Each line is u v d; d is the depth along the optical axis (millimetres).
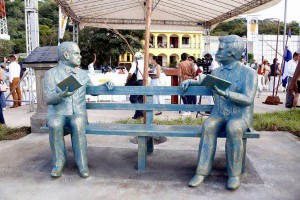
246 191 3197
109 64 29391
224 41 3477
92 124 3957
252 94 3318
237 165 3266
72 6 8414
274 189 3256
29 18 8844
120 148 4723
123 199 3049
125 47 28078
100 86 3928
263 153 4504
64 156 3615
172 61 41500
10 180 3506
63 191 3230
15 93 9492
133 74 7512
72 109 3664
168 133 3557
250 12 8039
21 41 45312
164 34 42844
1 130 5793
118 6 8750
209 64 9516
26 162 4094
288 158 4289
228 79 3475
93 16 9828
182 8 9078
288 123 6109
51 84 3602
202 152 3387
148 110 3984
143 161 3758
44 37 28766
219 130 3420
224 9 8562
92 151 4566
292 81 3846
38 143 5043
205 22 10352
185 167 3896
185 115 7957
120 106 3992
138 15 9867
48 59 5523
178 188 3277
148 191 3211
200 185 3326
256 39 11930
